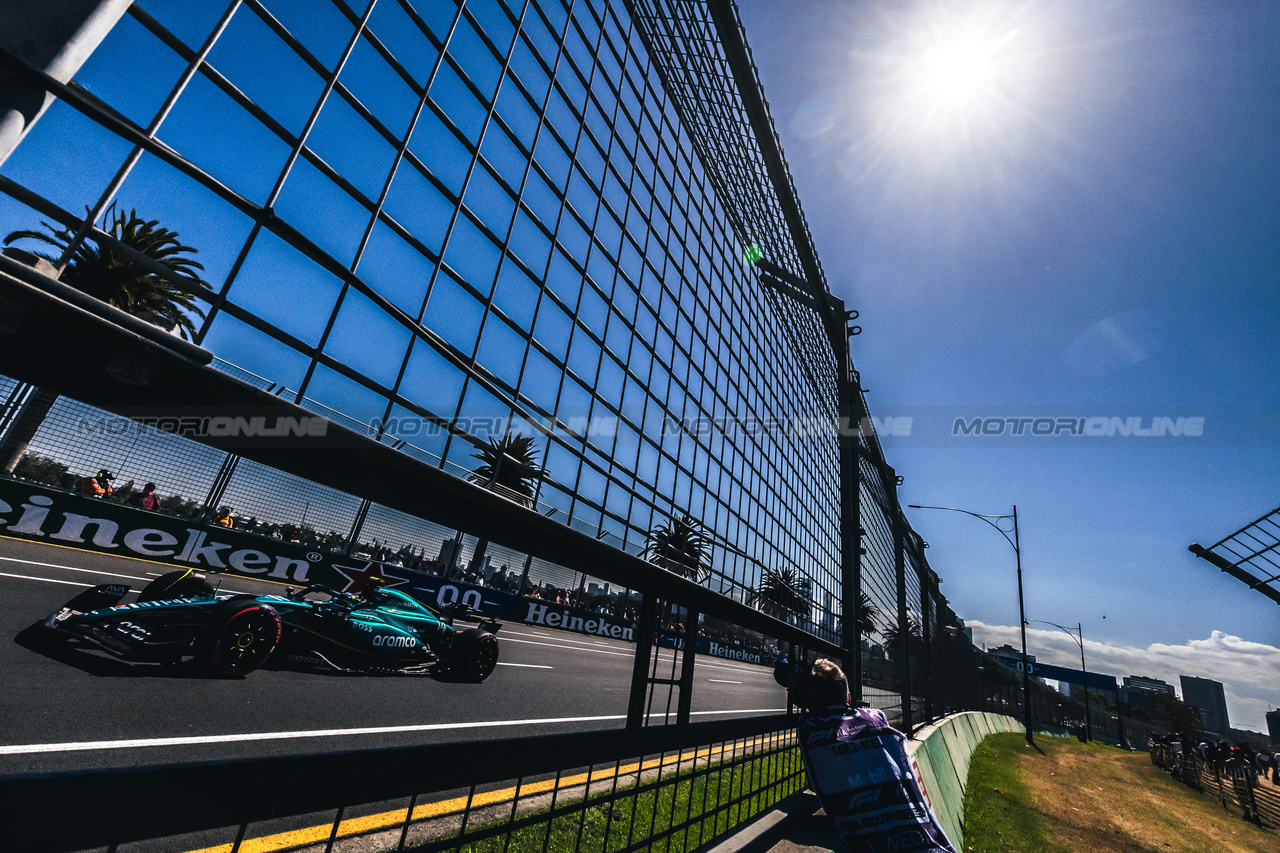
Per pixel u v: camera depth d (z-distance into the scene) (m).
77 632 4.26
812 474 4.75
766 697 12.18
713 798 3.42
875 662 5.71
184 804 0.73
